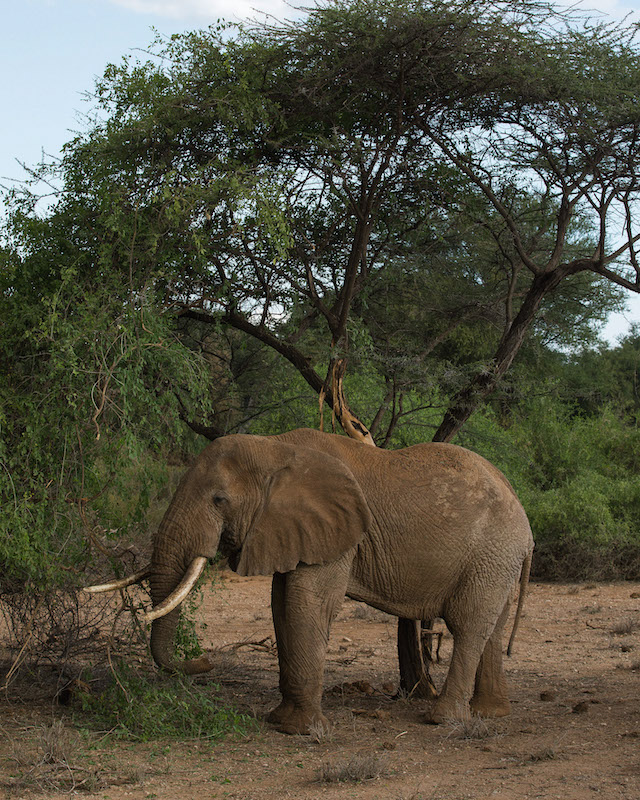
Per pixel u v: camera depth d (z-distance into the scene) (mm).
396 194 10859
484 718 7883
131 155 8820
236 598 16688
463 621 7809
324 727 7359
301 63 9281
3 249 8617
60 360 7289
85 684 8133
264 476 7660
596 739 6887
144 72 9211
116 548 8477
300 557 7418
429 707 8469
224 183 8383
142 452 7586
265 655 11398
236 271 10367
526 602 16406
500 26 8914
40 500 7707
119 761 6438
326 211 10953
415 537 7789
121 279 8320
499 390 11992
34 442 7562
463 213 11047
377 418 10812
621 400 32500
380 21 8695
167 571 7555
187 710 7406
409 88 9734
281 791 5688
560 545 19266
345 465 7699
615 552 19328
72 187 8867
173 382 8273
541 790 5480
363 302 11203
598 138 10141
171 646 7742
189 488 7688
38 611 8242
